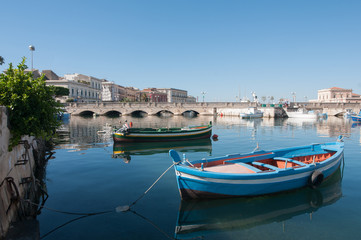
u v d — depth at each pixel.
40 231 7.18
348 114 60.22
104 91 99.56
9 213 6.64
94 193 10.05
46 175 12.54
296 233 7.16
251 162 11.66
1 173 6.44
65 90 68.38
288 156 12.79
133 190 10.36
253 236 7.00
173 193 10.02
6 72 8.48
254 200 9.38
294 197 9.70
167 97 152.12
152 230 7.27
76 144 22.89
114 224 7.62
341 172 13.05
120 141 23.00
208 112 73.44
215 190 8.92
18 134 7.63
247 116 61.66
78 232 7.14
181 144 23.34
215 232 7.23
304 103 73.25
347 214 8.34
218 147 21.56
